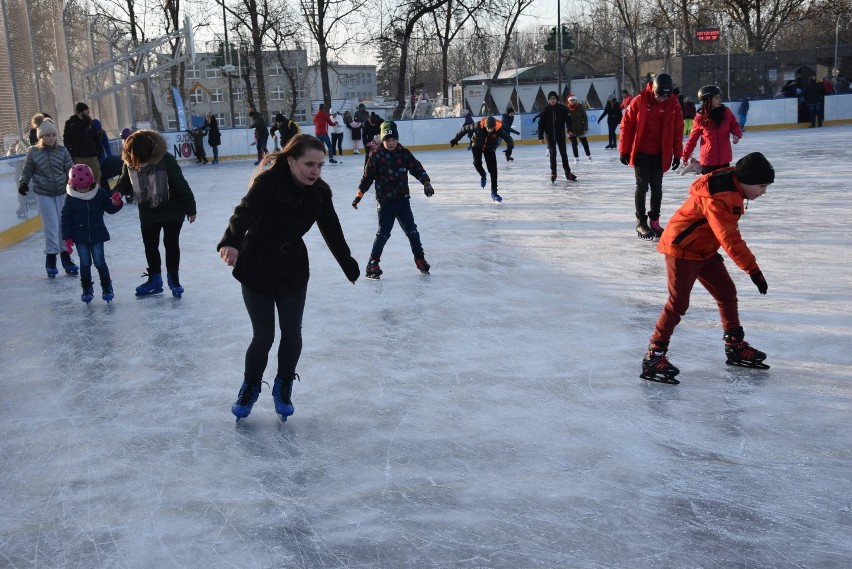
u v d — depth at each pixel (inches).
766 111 1240.8
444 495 134.3
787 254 322.0
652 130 370.0
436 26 1776.6
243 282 165.2
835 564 109.9
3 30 552.7
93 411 183.6
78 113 523.2
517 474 141.4
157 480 144.9
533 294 279.9
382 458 150.5
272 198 159.2
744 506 127.0
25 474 150.3
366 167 311.7
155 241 304.0
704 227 176.2
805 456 144.8
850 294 255.9
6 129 543.2
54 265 358.0
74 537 125.1
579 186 622.2
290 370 170.7
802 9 1740.9
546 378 192.9
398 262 351.3
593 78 1535.4
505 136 544.7
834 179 567.2
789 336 215.9
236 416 171.5
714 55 1360.7
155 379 205.3
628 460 145.5
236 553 118.1
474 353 215.2
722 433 156.3
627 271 309.6
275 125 1098.7
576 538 118.8
